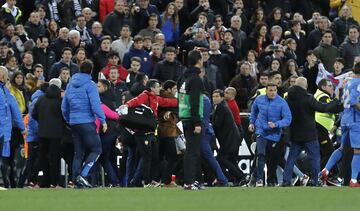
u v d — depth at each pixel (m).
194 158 51.28
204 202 43.03
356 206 40.91
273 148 61.09
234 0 87.38
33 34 76.56
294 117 59.62
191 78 50.25
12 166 61.72
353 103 56.44
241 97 72.94
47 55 73.06
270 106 60.16
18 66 71.25
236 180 65.00
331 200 44.41
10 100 55.66
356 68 56.81
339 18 86.50
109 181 62.19
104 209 39.38
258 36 81.19
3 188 55.44
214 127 64.44
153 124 59.84
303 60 82.88
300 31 83.19
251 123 61.44
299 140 59.53
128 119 59.69
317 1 93.00
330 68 80.06
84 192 51.16
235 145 64.50
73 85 55.88
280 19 84.94
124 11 78.75
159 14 82.00
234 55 77.44
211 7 85.50
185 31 80.88
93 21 78.75
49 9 79.88
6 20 77.19
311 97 59.38
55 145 60.03
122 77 69.50
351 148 58.38
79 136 56.34
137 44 73.06
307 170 65.44
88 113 55.91
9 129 55.34
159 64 72.12
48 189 55.28
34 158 61.75
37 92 62.03
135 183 60.72
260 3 89.62
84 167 55.75
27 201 44.19
